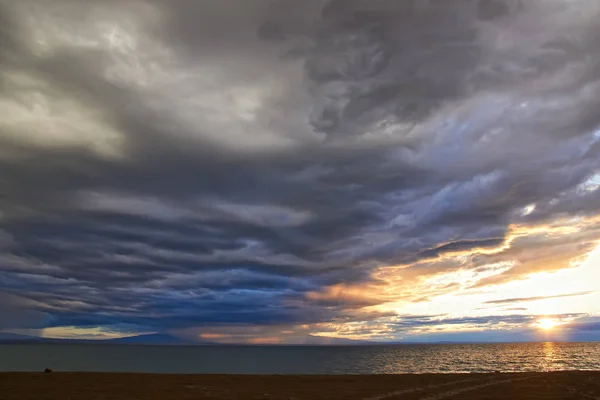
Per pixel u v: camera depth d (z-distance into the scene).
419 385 23.67
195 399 19.22
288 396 20.06
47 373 28.88
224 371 84.75
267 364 111.94
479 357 131.12
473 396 20.08
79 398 19.27
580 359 113.50
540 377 26.61
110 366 98.44
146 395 20.16
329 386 23.38
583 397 19.69
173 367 96.81
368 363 110.50
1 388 22.16
